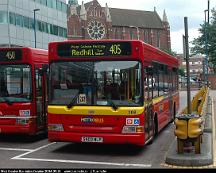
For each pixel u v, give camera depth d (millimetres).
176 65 20000
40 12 66438
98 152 11852
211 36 63375
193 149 10656
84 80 11352
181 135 10328
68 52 11508
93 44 11328
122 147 12641
